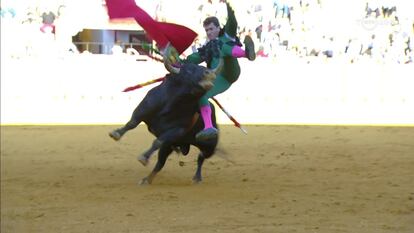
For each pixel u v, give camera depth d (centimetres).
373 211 775
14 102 2394
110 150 1441
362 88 2438
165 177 1077
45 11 2661
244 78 2436
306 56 2619
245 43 888
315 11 2702
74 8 2659
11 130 1833
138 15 889
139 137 1675
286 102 2417
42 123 1991
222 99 2422
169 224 714
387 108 2295
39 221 746
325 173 1088
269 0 2714
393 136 1636
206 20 930
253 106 2347
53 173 1131
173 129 912
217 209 796
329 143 1511
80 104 2367
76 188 973
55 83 2441
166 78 918
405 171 1091
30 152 1415
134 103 2381
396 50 2608
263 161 1243
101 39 2684
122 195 907
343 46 2644
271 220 729
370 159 1240
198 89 868
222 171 1134
